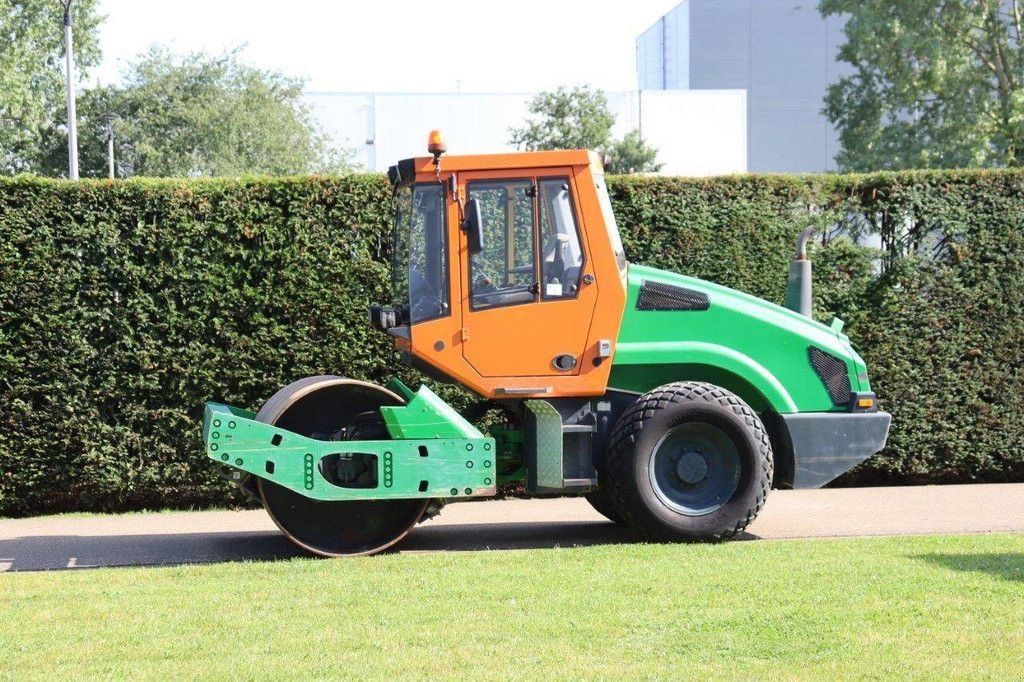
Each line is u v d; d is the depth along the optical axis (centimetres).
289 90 5250
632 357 923
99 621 671
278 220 1185
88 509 1209
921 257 1277
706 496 915
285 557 900
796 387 955
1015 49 3603
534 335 909
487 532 1020
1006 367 1288
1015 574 754
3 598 737
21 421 1167
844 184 1266
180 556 913
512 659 581
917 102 3681
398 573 795
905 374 1274
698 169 6078
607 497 985
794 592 708
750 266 1244
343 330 1191
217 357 1180
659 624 640
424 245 909
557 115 4841
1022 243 1285
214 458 870
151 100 5059
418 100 5653
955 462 1289
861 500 1172
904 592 703
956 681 541
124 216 1173
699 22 9769
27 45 4297
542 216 909
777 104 9762
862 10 3600
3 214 1159
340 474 887
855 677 547
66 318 1167
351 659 585
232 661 586
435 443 893
